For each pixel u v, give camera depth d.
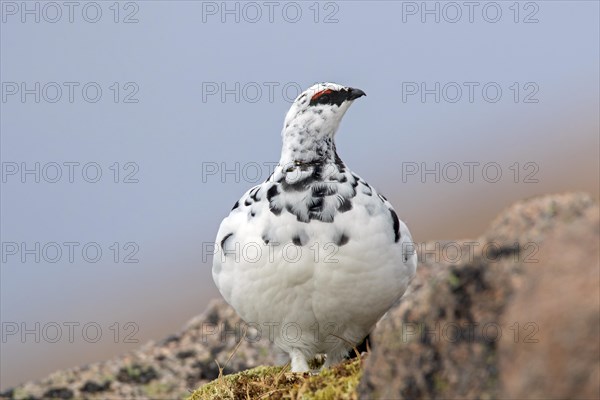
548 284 6.21
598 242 6.23
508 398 6.05
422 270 15.07
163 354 15.48
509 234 6.65
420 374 6.58
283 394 8.77
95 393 14.62
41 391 14.70
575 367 5.80
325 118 10.42
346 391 7.63
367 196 10.24
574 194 6.73
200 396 9.95
